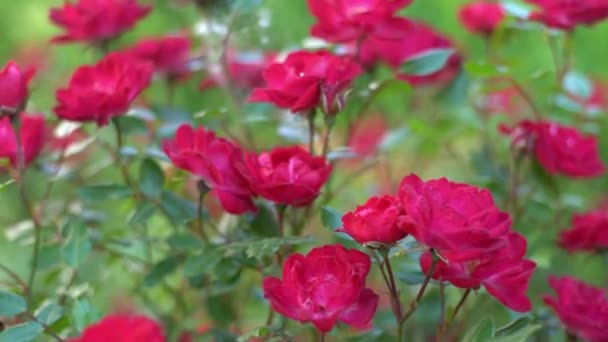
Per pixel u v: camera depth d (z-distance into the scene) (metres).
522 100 1.71
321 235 1.54
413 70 1.41
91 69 1.35
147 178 1.37
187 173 1.39
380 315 1.42
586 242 1.44
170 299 1.50
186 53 1.53
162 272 1.38
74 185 1.56
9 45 2.42
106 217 1.49
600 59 2.19
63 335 1.32
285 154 1.30
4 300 1.27
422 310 1.44
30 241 1.44
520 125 1.44
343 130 1.64
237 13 1.48
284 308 1.20
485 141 1.63
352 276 1.19
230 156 1.29
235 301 1.47
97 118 1.34
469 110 1.62
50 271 1.46
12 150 1.36
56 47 2.09
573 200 1.56
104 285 1.59
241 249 1.30
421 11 2.34
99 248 1.42
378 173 1.71
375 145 1.71
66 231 1.38
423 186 1.19
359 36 1.38
